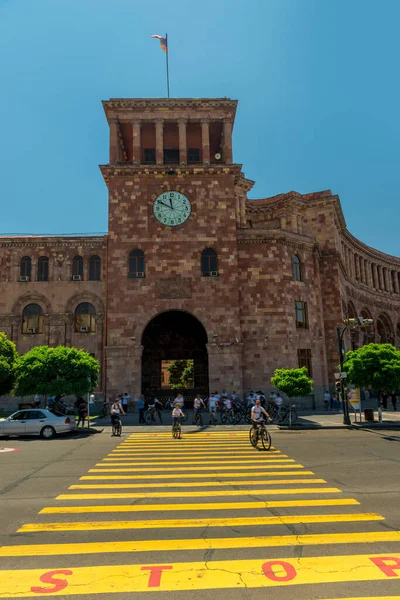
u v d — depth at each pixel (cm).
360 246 6475
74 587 658
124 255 4084
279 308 4188
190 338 4806
